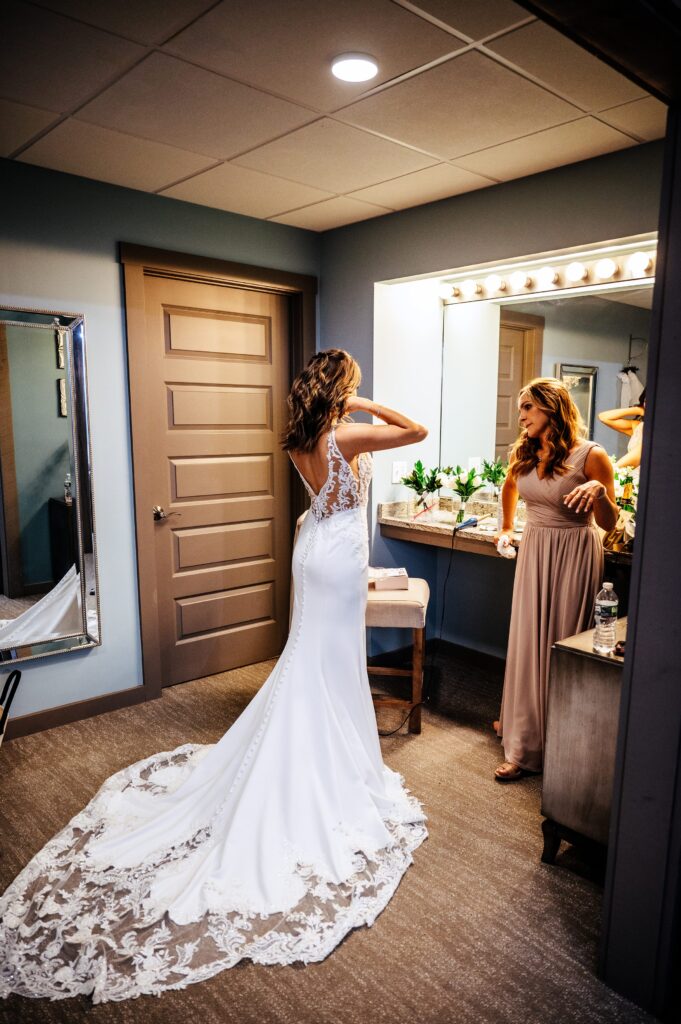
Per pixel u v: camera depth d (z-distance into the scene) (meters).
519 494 2.81
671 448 1.48
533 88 2.01
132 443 3.15
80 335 2.94
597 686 1.94
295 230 3.63
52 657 3.03
